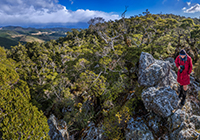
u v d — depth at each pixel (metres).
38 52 51.72
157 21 42.12
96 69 20.05
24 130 5.47
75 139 14.94
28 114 6.16
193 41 18.75
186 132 6.76
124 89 14.25
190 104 7.94
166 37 22.95
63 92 19.66
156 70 10.38
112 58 19.31
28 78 27.14
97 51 22.86
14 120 5.48
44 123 6.64
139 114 10.38
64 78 20.80
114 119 11.32
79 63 20.05
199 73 9.19
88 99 17.05
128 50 17.66
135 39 26.48
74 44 67.00
